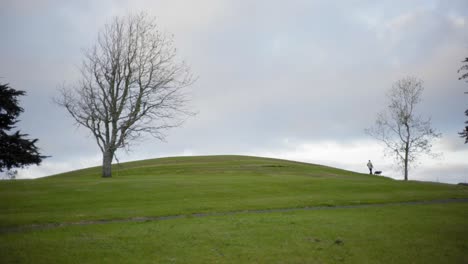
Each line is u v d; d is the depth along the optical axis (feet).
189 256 49.75
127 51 170.50
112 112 163.53
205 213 81.05
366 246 55.57
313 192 114.01
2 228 64.59
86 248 51.88
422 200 103.04
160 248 52.70
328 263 48.67
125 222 69.77
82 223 69.31
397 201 100.78
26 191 106.83
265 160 272.51
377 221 71.56
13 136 109.29
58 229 63.10
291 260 49.14
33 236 57.82
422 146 200.85
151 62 172.04
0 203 88.12
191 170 210.18
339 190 118.83
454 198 106.93
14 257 47.60
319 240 57.52
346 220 71.92
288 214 78.54
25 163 113.50
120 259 48.08
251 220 70.95
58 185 120.47
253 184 126.93
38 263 45.93
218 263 47.52
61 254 49.19
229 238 57.77
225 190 112.98
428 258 51.42
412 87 204.74
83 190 109.29
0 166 113.50
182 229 63.16
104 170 161.27
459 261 50.67
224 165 232.32
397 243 57.26
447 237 61.00
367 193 114.11
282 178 150.10
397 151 205.87
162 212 79.77
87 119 160.76
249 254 50.80
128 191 108.37
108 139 162.91
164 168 221.46
